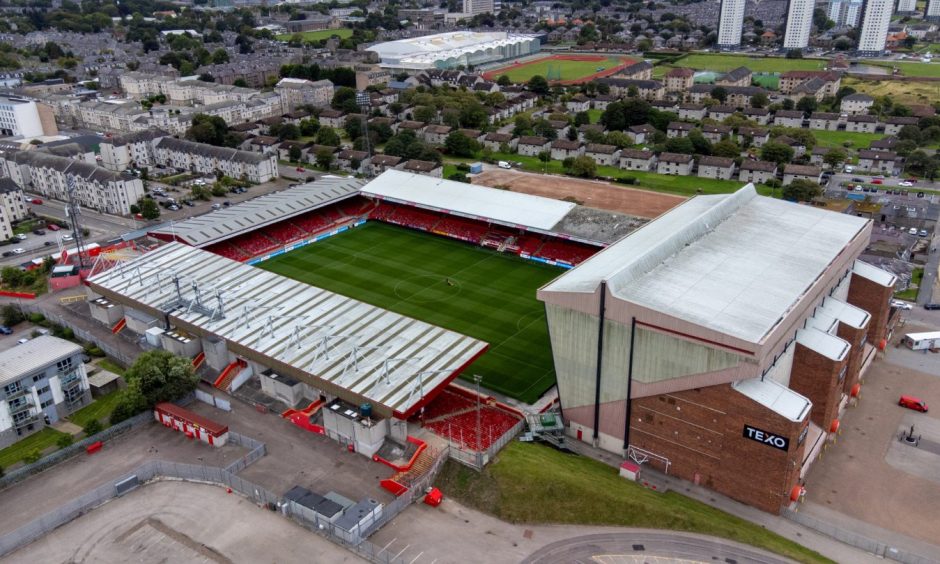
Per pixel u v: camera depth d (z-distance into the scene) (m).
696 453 102.75
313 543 90.44
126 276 153.75
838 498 101.62
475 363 137.75
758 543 89.88
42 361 116.25
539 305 162.75
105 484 100.88
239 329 130.25
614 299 102.56
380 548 89.19
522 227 189.25
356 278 177.75
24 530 91.06
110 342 142.75
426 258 191.12
